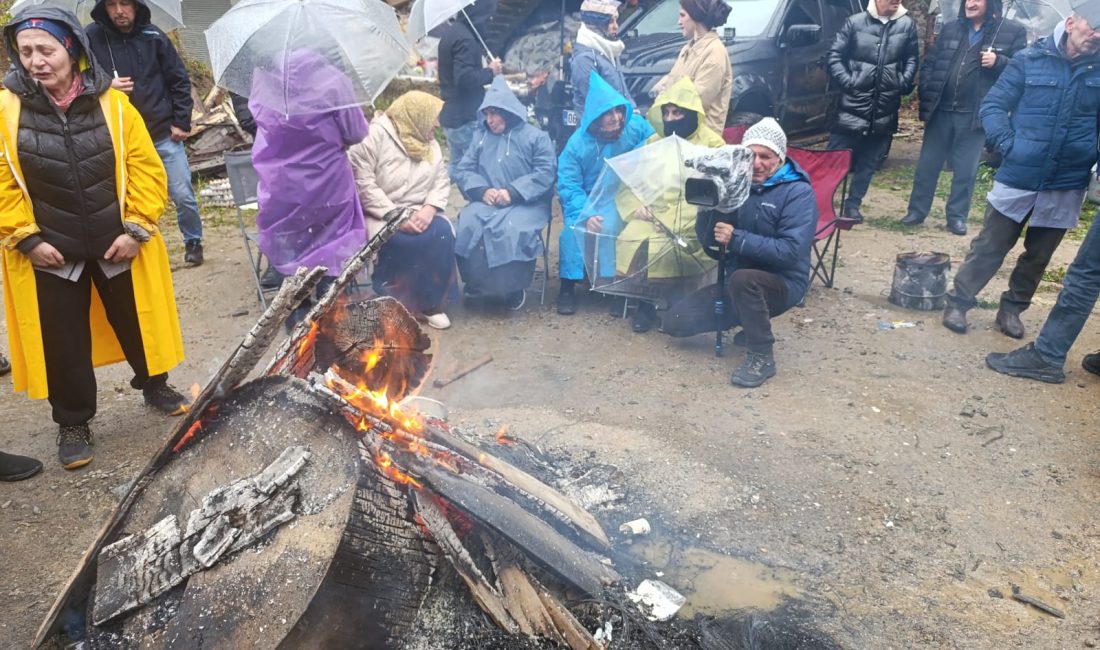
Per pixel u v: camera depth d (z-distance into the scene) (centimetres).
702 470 363
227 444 267
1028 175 458
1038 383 447
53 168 338
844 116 735
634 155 479
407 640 246
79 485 367
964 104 680
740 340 501
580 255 542
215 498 248
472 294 571
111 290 374
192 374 475
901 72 718
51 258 346
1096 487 352
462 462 282
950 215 724
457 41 673
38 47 326
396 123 515
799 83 858
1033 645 268
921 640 270
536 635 254
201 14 1094
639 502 342
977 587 295
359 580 232
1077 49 434
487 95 550
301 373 300
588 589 267
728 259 469
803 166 582
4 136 332
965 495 348
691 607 284
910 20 715
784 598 289
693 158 421
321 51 434
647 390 447
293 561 228
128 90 540
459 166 566
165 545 248
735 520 332
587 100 526
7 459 370
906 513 336
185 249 673
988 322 530
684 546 316
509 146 547
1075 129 442
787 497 347
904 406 425
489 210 548
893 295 564
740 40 814
